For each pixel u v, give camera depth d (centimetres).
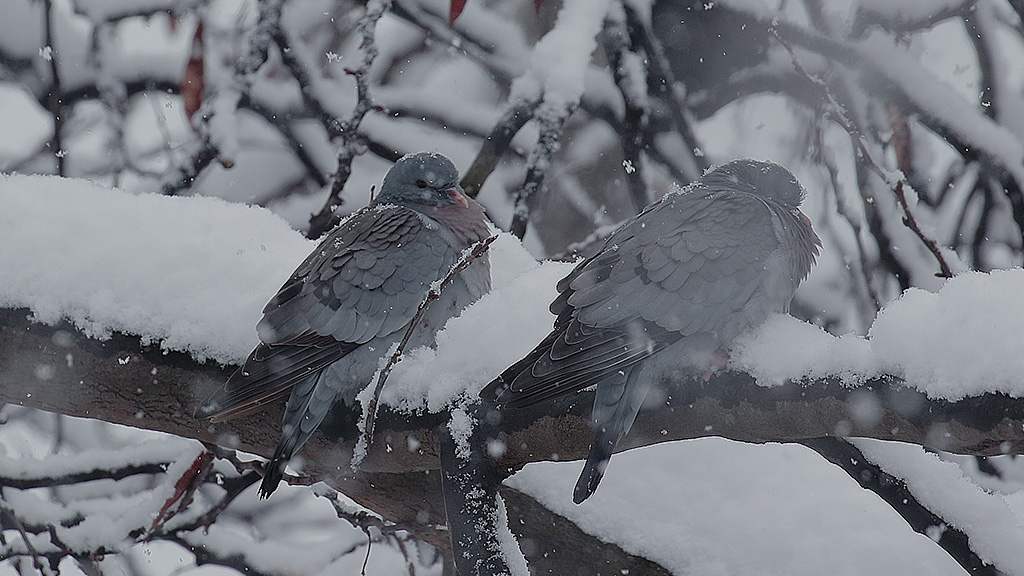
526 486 777
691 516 768
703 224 684
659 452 802
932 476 696
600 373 628
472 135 1252
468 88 1454
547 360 627
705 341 646
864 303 1211
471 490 659
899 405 570
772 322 664
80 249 721
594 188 1411
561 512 772
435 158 868
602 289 662
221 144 977
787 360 613
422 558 1047
